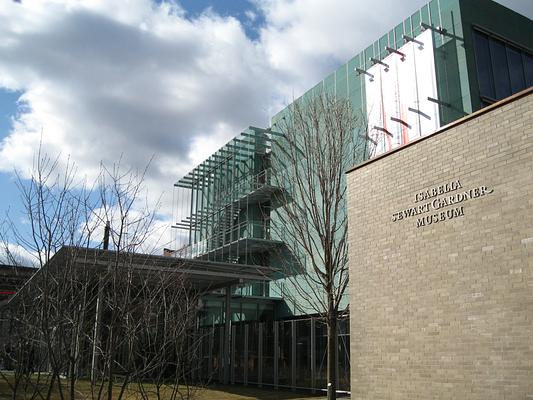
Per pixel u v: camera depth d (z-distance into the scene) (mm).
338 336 20328
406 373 10914
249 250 31750
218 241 34688
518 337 8906
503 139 9789
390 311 11594
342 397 18859
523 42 23875
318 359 20953
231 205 33531
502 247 9453
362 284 12531
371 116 23797
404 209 11734
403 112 22484
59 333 6637
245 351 25656
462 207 10359
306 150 17938
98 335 7555
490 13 23031
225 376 25656
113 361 7188
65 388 11648
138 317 8344
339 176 16000
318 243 22422
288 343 22812
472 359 9609
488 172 9969
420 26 23344
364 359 12078
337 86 27516
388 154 12430
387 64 23688
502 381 9031
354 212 13211
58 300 6605
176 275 14344
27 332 6926
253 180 31703
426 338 10602
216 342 27438
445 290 10383
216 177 36656
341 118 18969
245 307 29531
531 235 9008
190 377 16062
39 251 6918
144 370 7762
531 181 9164
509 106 9773
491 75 22000
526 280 8945
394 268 11695
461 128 10680
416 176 11578
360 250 12789
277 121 29016
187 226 39312
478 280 9773
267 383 23562
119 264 7527
